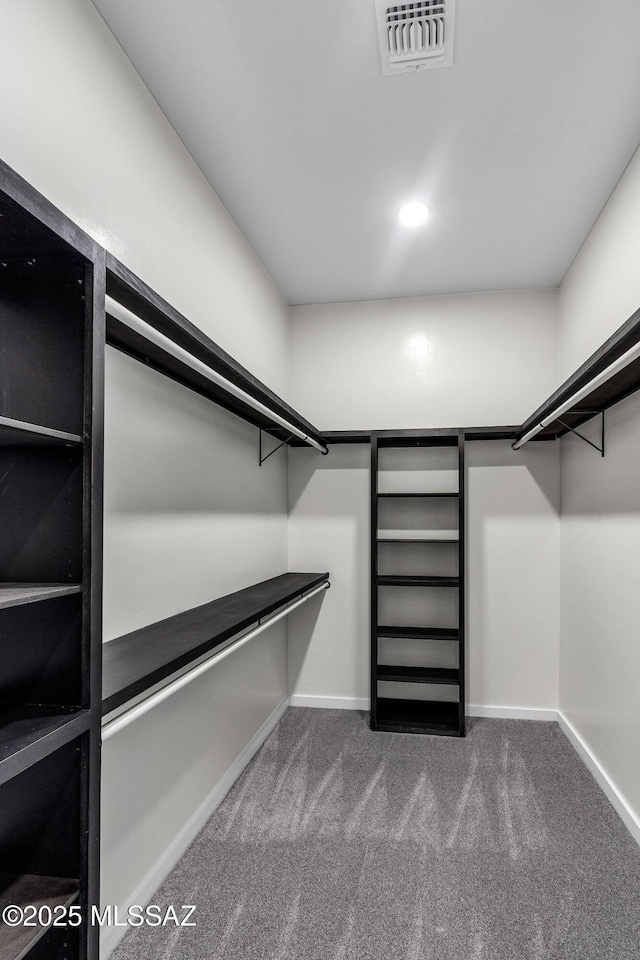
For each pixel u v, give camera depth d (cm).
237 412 258
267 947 156
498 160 222
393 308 361
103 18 155
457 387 353
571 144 212
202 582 220
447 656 348
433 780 256
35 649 104
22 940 87
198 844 205
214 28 159
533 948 156
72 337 104
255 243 287
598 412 257
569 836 211
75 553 103
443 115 197
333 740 302
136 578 170
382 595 355
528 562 342
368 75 178
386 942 158
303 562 365
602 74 178
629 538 222
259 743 293
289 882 184
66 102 138
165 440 190
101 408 106
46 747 89
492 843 206
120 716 115
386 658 354
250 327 288
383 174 230
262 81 180
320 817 224
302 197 246
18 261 106
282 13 155
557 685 336
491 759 279
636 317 141
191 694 208
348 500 362
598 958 152
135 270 172
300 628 363
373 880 185
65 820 102
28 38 124
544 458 343
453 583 319
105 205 155
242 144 210
